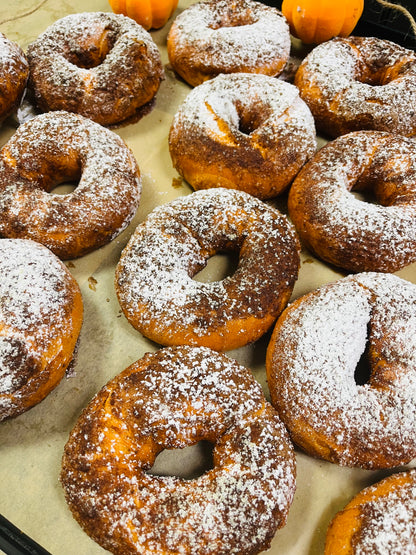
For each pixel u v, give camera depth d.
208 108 0.28
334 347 0.21
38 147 0.27
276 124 0.28
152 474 0.21
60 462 0.21
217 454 0.20
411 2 0.37
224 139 0.27
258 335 0.23
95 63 0.33
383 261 0.25
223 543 0.18
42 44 0.31
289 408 0.21
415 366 0.21
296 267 0.25
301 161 0.28
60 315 0.22
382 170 0.28
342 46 0.33
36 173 0.27
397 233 0.25
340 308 0.22
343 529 0.19
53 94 0.30
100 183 0.26
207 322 0.22
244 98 0.29
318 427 0.20
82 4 0.38
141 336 0.25
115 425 0.20
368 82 0.34
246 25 0.34
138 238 0.25
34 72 0.30
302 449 0.22
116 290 0.24
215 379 0.21
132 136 0.32
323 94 0.31
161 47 0.36
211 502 0.19
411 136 0.31
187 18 0.34
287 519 0.20
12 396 0.20
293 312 0.23
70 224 0.25
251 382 0.21
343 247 0.25
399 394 0.21
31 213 0.25
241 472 0.19
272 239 0.25
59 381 0.22
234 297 0.23
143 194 0.29
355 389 0.21
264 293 0.23
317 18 0.34
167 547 0.18
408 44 0.36
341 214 0.25
